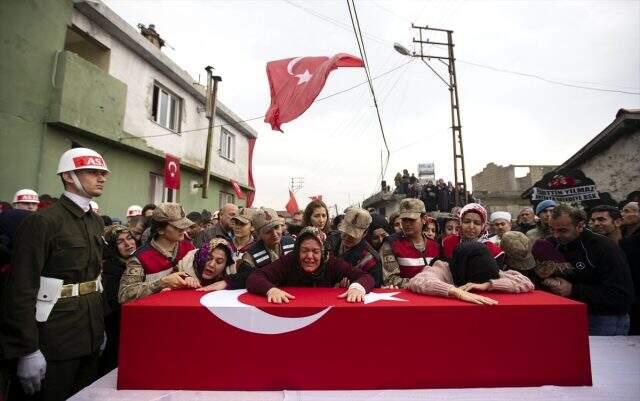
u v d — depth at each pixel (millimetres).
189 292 1754
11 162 5410
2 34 5332
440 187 11438
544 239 2439
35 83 5719
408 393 1348
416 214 2434
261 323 1392
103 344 2180
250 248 2406
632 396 1322
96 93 6625
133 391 1362
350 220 2275
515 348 1402
